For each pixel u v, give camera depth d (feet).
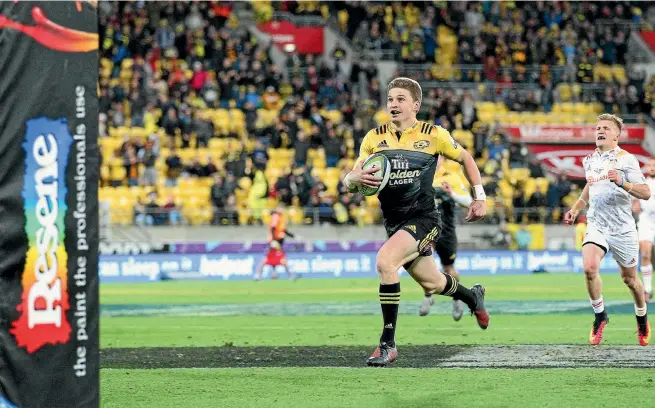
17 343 52.54
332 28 356.18
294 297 186.60
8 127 51.88
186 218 262.47
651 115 349.00
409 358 92.68
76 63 52.75
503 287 208.54
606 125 101.30
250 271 256.73
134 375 83.51
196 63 313.53
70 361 53.26
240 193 277.23
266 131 300.40
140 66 305.53
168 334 120.06
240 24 346.54
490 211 276.00
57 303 53.01
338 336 115.03
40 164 52.34
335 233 267.39
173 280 250.16
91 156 53.01
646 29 371.56
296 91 317.01
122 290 212.23
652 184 165.37
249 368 87.10
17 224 52.19
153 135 282.56
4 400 52.60
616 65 362.33
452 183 123.24
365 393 73.77
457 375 81.87
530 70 345.92
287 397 72.43
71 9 52.65
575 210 104.68
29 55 52.08
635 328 121.08
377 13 355.77
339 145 294.66
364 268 263.29
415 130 78.13
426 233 78.43
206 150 295.28
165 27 326.24
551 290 199.00
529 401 70.23
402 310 150.92
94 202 53.26
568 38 361.30
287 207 269.23
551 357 92.94
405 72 338.34
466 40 347.77
